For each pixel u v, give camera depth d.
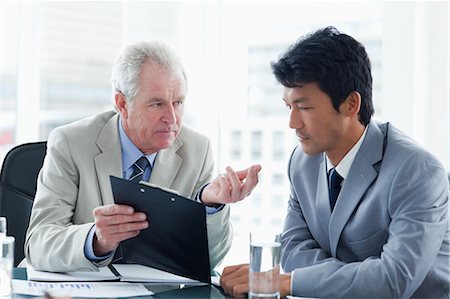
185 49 3.63
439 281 1.57
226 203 1.65
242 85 3.73
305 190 1.76
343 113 1.54
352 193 1.61
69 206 1.80
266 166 4.25
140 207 1.46
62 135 1.86
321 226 1.71
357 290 1.42
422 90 3.12
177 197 1.40
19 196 2.02
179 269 1.55
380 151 1.60
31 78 3.43
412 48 3.09
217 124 3.61
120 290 1.44
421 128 3.12
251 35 3.67
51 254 1.61
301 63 1.48
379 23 3.38
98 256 1.58
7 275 1.35
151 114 1.75
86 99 3.62
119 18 3.62
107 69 3.64
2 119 3.40
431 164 1.54
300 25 3.61
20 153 2.05
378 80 3.21
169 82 1.74
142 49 1.75
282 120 4.06
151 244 1.54
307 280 1.44
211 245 1.77
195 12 3.62
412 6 3.08
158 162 1.87
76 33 3.57
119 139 1.87
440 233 1.51
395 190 1.52
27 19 3.39
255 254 1.27
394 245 1.47
